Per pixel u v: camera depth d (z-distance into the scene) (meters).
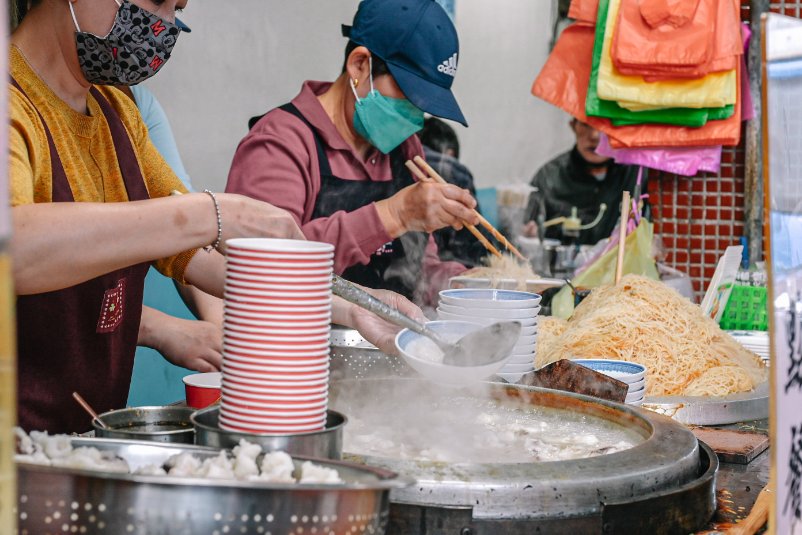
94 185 1.89
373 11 2.95
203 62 3.85
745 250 4.05
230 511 0.97
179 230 1.52
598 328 2.39
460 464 1.27
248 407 1.19
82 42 1.70
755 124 4.43
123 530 0.98
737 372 2.30
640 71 4.27
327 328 1.24
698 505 1.35
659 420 1.61
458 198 2.83
